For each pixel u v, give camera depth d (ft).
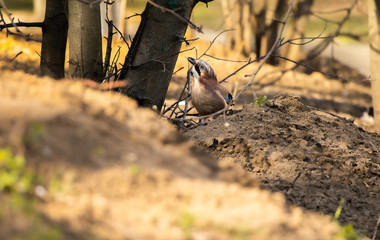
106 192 19.72
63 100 23.09
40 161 19.52
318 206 30.60
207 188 21.89
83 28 37.99
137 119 25.07
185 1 38.78
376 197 32.94
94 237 17.29
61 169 19.71
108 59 40.75
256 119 38.60
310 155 35.65
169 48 39.45
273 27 98.02
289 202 30.09
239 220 20.03
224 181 23.63
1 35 83.66
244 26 99.25
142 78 39.70
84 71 38.75
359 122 67.72
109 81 41.24
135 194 20.08
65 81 28.37
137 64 39.65
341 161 35.65
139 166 21.40
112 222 18.43
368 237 28.12
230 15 101.45
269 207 21.66
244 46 100.94
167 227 18.89
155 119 26.23
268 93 77.71
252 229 19.67
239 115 39.37
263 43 99.04
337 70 102.12
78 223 17.78
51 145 20.18
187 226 19.04
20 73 26.76
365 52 115.65
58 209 18.20
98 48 38.96
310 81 92.12
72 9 37.88
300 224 22.02
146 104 40.06
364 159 36.24
